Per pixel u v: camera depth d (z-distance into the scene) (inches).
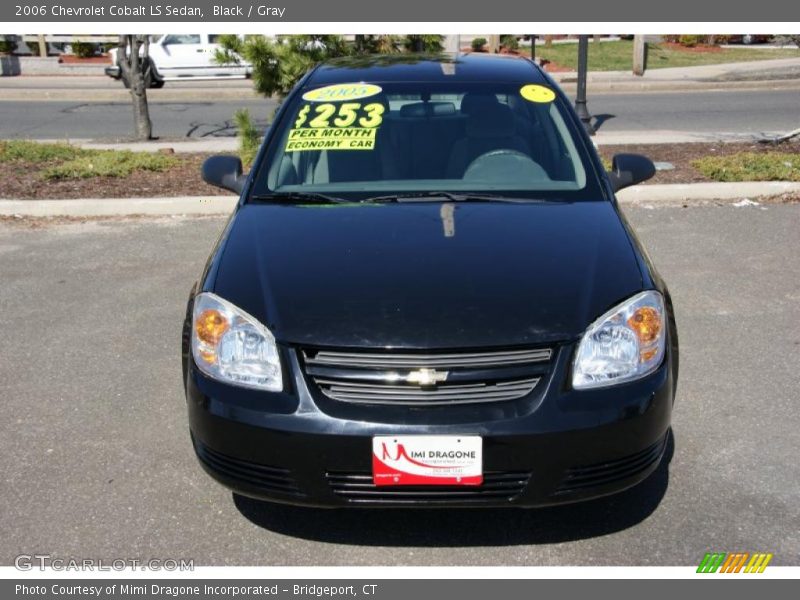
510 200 154.6
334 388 116.5
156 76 848.9
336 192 158.6
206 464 124.0
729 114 592.4
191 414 124.3
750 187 327.9
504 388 115.8
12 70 956.0
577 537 129.6
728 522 132.0
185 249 274.8
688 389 175.8
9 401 173.9
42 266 259.9
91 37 1069.1
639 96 716.7
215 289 128.3
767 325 208.2
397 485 115.1
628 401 116.8
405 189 158.7
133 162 379.6
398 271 129.2
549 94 181.6
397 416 113.8
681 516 133.7
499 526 132.6
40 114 649.0
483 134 170.4
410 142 168.7
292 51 377.1
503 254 133.7
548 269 129.5
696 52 1103.6
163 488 143.1
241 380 119.3
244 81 869.2
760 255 261.4
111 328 211.2
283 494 118.4
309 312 120.9
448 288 124.8
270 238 141.0
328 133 171.0
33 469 148.6
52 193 332.2
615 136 471.8
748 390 174.9
